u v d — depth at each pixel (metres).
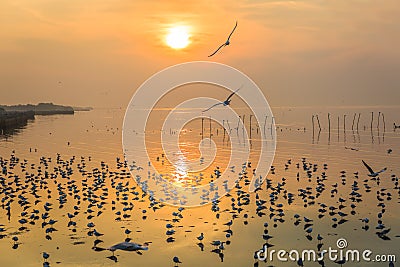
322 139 146.75
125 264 36.53
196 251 39.22
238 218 48.22
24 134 167.00
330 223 46.47
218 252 39.00
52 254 38.47
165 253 38.72
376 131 180.12
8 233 43.53
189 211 51.00
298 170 81.56
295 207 52.56
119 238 42.19
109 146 126.62
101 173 75.31
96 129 198.00
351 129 195.38
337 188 63.88
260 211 50.53
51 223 45.38
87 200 55.91
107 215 49.34
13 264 36.47
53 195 59.12
